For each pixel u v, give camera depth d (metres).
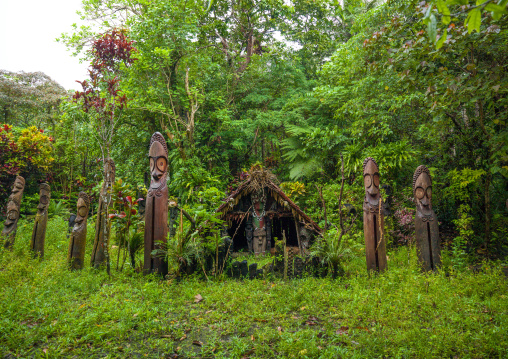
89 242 8.62
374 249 6.13
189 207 9.10
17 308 4.12
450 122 8.53
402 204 9.23
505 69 5.92
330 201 10.89
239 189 8.52
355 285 5.51
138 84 12.43
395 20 6.06
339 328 3.95
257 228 8.84
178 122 13.80
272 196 8.56
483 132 7.13
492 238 7.73
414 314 4.19
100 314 4.07
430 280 5.33
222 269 6.13
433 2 1.55
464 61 7.68
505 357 3.09
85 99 6.38
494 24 4.83
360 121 9.85
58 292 4.88
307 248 7.79
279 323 4.10
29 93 18.53
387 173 9.93
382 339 3.49
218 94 15.20
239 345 3.43
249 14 17.64
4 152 12.43
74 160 15.85
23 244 7.79
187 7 12.99
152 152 6.33
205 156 13.83
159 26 11.86
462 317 4.07
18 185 8.10
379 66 6.65
